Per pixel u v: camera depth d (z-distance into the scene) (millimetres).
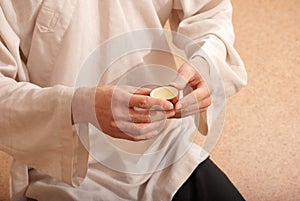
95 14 1188
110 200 1169
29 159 1104
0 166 2117
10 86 1080
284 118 2389
